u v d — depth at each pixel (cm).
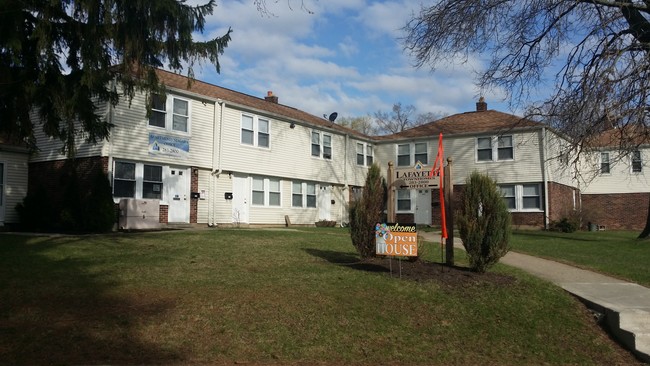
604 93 1186
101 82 1154
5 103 1052
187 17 1150
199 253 1172
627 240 1870
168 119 1912
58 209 1791
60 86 1075
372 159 3130
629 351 705
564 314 804
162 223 1866
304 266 1044
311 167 2617
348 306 776
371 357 636
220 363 591
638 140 1273
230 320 700
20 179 1900
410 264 1055
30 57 1041
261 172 2302
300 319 719
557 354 681
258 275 938
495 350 680
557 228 2492
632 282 1005
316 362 613
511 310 802
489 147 2741
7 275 876
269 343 647
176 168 1945
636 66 1180
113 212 1652
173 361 587
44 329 641
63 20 1072
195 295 788
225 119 2142
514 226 2638
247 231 1708
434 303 809
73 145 1200
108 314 698
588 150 1339
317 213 2662
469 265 1033
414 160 2980
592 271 1120
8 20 925
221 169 2100
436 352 662
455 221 1021
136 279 880
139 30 1107
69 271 927
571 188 3002
